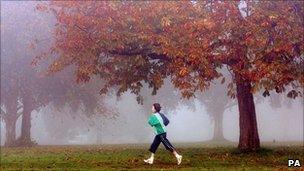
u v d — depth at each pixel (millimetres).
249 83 28234
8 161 22969
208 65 24781
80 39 26094
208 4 26984
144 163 20141
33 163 21172
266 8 25781
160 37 24984
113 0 26297
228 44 25047
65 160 22656
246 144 28344
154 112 19500
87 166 18969
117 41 25797
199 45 24453
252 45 23969
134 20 25781
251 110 28766
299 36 24562
